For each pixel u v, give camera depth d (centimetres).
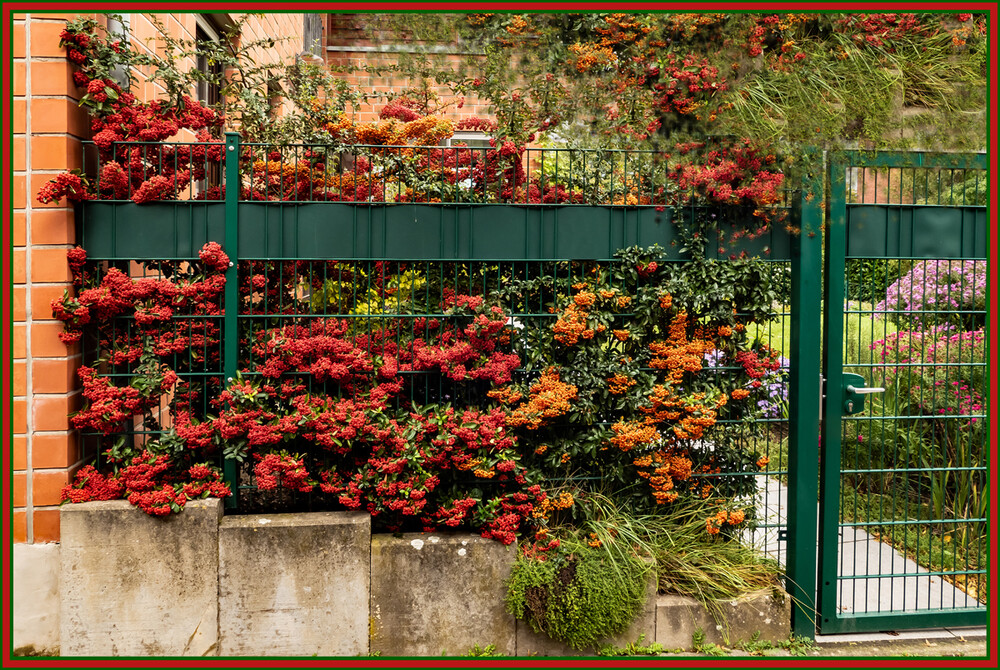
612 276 321
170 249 302
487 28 320
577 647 300
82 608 286
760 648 308
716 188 313
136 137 306
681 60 313
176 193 307
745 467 337
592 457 327
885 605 338
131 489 292
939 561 379
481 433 300
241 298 322
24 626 293
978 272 388
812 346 318
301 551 294
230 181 302
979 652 310
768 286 322
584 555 300
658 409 315
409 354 321
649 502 329
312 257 309
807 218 316
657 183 332
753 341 337
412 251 313
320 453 318
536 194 339
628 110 323
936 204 327
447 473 319
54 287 289
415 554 299
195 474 298
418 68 335
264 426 295
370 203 310
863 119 302
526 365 320
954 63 298
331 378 311
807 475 320
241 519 297
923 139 302
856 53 296
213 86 475
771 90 302
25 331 289
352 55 628
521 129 337
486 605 302
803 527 320
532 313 324
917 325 410
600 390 316
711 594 310
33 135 285
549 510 313
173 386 319
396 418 310
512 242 317
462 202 318
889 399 432
